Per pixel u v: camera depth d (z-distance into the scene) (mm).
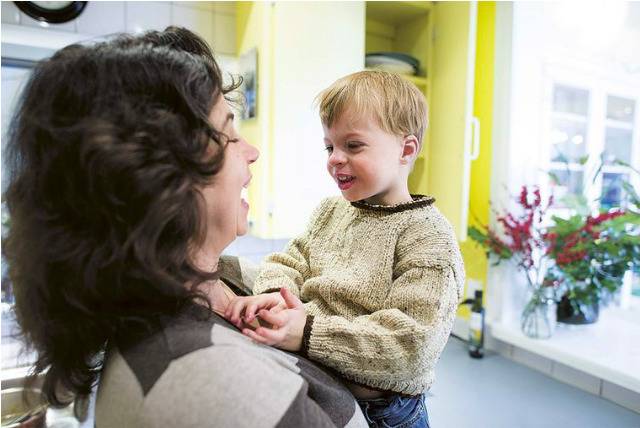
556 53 1677
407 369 590
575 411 1254
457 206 1499
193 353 413
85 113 391
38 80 415
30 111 406
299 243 907
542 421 1197
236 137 546
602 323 1693
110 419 416
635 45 1656
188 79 446
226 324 547
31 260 403
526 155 1649
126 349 435
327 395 517
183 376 398
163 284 417
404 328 591
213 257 544
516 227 1559
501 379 1457
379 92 770
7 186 431
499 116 1640
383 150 759
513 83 1587
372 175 754
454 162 1512
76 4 1329
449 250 675
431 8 1602
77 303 408
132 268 398
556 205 1695
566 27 1663
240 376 408
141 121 396
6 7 1270
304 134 1388
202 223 459
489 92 1674
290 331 577
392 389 645
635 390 1204
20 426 927
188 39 547
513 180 1627
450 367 1546
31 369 586
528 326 1547
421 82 1609
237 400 394
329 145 806
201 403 387
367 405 679
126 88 407
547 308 1539
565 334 1570
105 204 385
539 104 1667
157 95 421
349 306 715
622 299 1732
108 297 415
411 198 820
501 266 1660
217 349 423
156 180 393
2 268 485
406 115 782
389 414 687
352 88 777
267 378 422
